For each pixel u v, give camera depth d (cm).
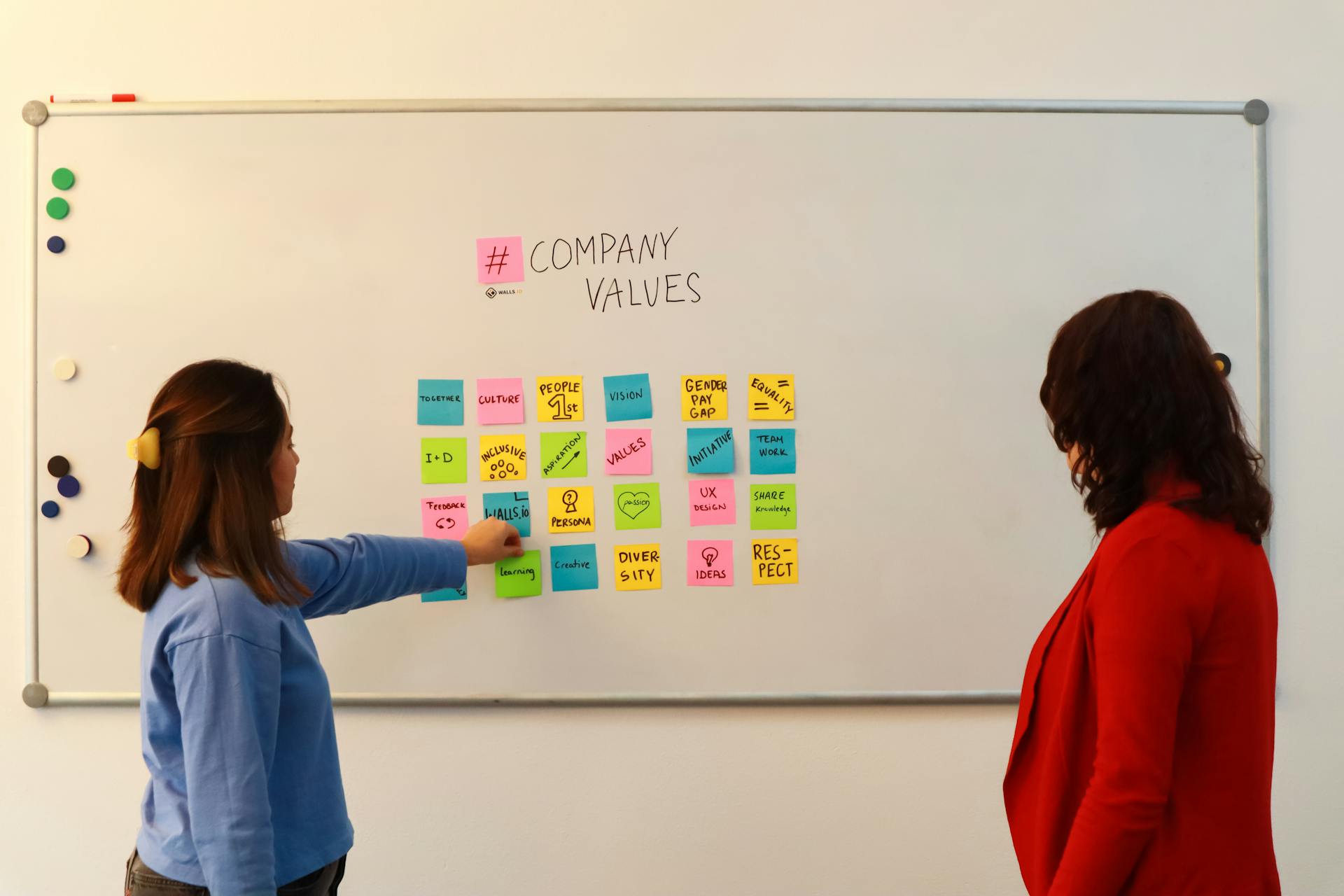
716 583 149
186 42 148
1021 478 150
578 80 149
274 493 105
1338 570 153
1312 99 152
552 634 149
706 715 151
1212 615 86
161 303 147
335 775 111
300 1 148
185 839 98
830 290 149
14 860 150
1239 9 152
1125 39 151
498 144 148
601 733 151
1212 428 88
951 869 153
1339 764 154
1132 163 150
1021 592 151
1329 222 153
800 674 150
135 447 100
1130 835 83
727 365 149
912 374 150
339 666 149
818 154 149
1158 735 83
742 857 152
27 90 148
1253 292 151
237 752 93
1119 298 92
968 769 152
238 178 147
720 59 150
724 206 148
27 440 147
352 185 147
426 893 151
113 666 148
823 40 150
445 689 149
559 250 148
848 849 152
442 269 148
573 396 148
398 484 148
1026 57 151
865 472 150
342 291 147
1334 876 154
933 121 149
